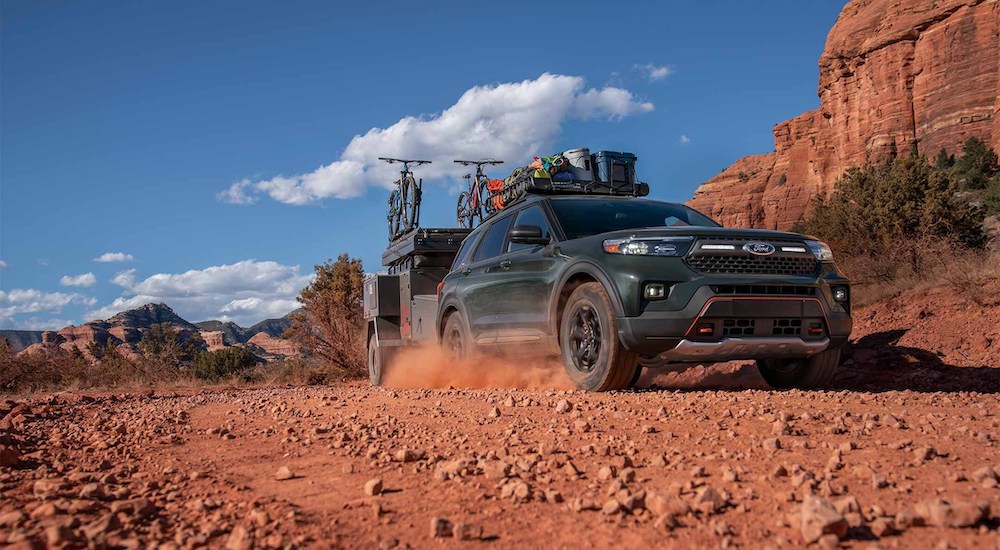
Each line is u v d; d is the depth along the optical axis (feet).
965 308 29.99
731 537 6.54
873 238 46.21
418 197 40.83
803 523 6.35
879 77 256.11
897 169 48.52
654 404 15.34
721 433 11.78
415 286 33.19
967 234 44.75
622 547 6.48
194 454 12.66
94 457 12.53
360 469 10.43
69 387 45.21
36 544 6.56
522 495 8.10
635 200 23.95
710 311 17.25
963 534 6.32
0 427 17.48
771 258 18.13
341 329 50.16
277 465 11.26
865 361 27.27
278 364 54.75
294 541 6.89
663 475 9.09
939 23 238.89
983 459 9.41
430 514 7.79
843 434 11.49
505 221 25.53
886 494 7.80
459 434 13.02
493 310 23.99
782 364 21.43
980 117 223.10
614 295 18.03
